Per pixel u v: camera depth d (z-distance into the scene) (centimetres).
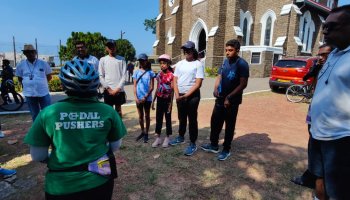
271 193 325
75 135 162
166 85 458
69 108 163
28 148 477
